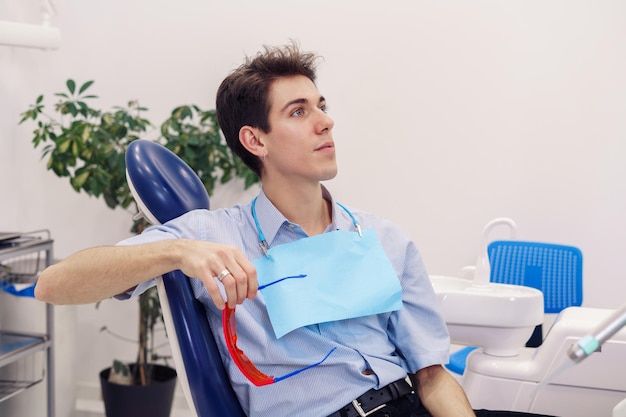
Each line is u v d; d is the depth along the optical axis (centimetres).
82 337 311
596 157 273
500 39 278
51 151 290
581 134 274
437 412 130
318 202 133
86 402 307
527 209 280
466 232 286
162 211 131
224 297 123
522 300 164
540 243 229
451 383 132
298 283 123
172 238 122
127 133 273
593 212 275
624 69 268
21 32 245
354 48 289
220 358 125
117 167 261
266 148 130
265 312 124
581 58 272
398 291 129
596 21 269
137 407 265
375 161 291
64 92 306
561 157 276
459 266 287
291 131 127
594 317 163
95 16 304
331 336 126
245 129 132
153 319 274
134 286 120
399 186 290
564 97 274
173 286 122
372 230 134
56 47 257
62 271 112
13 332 249
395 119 289
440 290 169
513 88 278
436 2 282
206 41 299
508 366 165
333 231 131
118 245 115
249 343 123
